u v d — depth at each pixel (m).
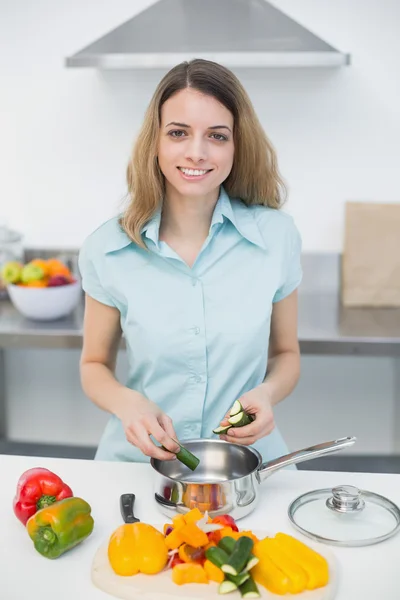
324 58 2.53
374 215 2.80
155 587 1.01
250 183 1.65
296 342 1.72
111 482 1.35
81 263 1.63
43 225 3.05
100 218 3.02
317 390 3.05
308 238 2.98
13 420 3.17
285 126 2.90
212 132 1.45
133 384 1.66
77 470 1.40
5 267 2.67
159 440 1.28
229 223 1.62
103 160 2.97
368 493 1.25
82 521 1.12
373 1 2.79
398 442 3.07
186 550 1.05
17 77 2.94
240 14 2.62
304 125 2.89
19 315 2.73
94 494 1.30
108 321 1.65
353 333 2.49
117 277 1.58
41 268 2.69
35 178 3.01
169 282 1.58
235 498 1.19
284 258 1.63
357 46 2.83
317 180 2.93
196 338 1.56
